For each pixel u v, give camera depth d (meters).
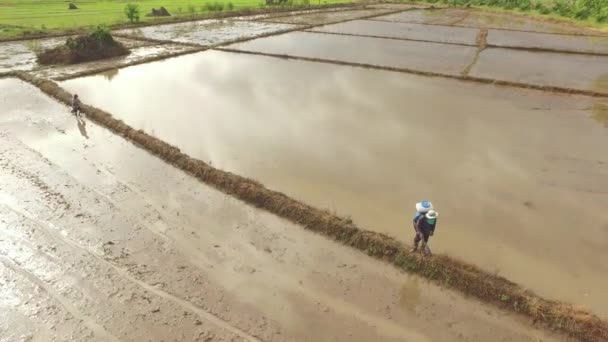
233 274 8.04
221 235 9.14
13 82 20.25
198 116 15.19
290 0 48.47
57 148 13.23
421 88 18.88
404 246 8.41
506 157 12.22
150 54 25.09
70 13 40.94
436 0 55.41
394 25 37.09
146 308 7.28
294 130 13.92
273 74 20.78
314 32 33.19
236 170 11.45
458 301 7.38
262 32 32.47
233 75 20.56
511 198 10.11
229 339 6.67
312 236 9.07
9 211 10.04
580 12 37.34
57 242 8.98
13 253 8.67
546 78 20.50
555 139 13.53
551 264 7.98
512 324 6.88
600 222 9.21
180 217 9.77
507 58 24.70
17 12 40.91
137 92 18.08
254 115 15.26
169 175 11.57
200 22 37.78
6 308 7.31
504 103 17.03
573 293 7.32
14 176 11.57
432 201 9.95
